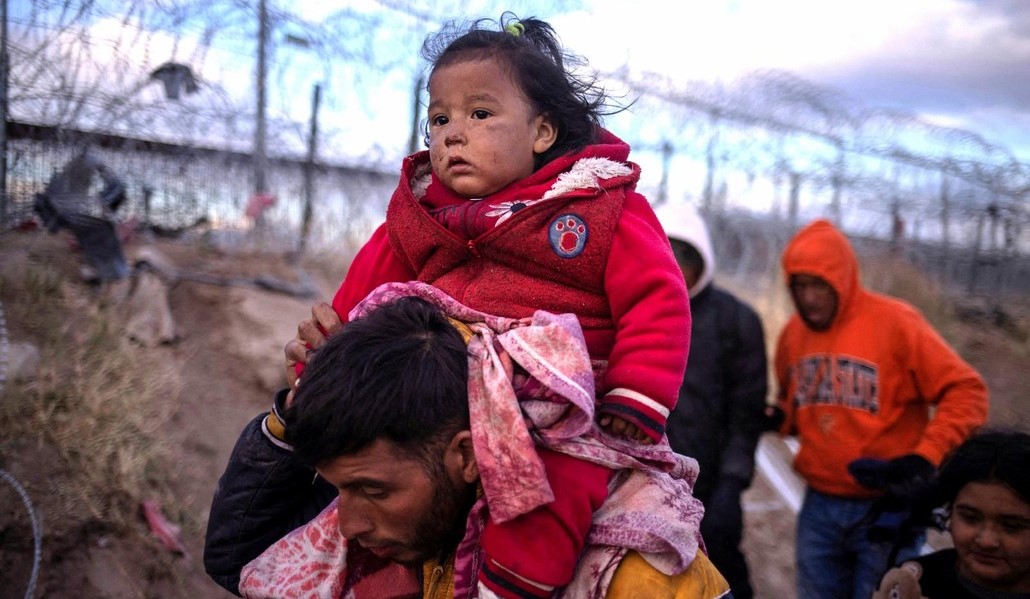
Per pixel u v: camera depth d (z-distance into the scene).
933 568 2.06
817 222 3.34
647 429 1.17
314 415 1.03
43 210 4.28
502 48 1.31
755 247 8.66
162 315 4.59
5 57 3.84
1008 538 1.87
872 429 3.11
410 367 1.05
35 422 3.37
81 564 3.08
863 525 2.88
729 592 1.27
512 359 1.13
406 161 1.39
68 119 4.11
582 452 1.15
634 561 1.15
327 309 1.35
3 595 2.84
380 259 1.45
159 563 3.28
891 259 8.98
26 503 3.06
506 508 1.07
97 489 3.32
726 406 3.14
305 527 1.38
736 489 3.04
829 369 3.21
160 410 4.03
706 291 3.22
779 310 7.81
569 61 1.44
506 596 1.09
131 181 5.00
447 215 1.31
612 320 1.27
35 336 3.82
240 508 1.47
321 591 1.30
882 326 3.15
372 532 1.11
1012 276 9.55
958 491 1.96
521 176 1.32
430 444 1.06
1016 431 2.00
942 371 3.01
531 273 1.27
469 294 1.29
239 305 4.98
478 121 1.29
